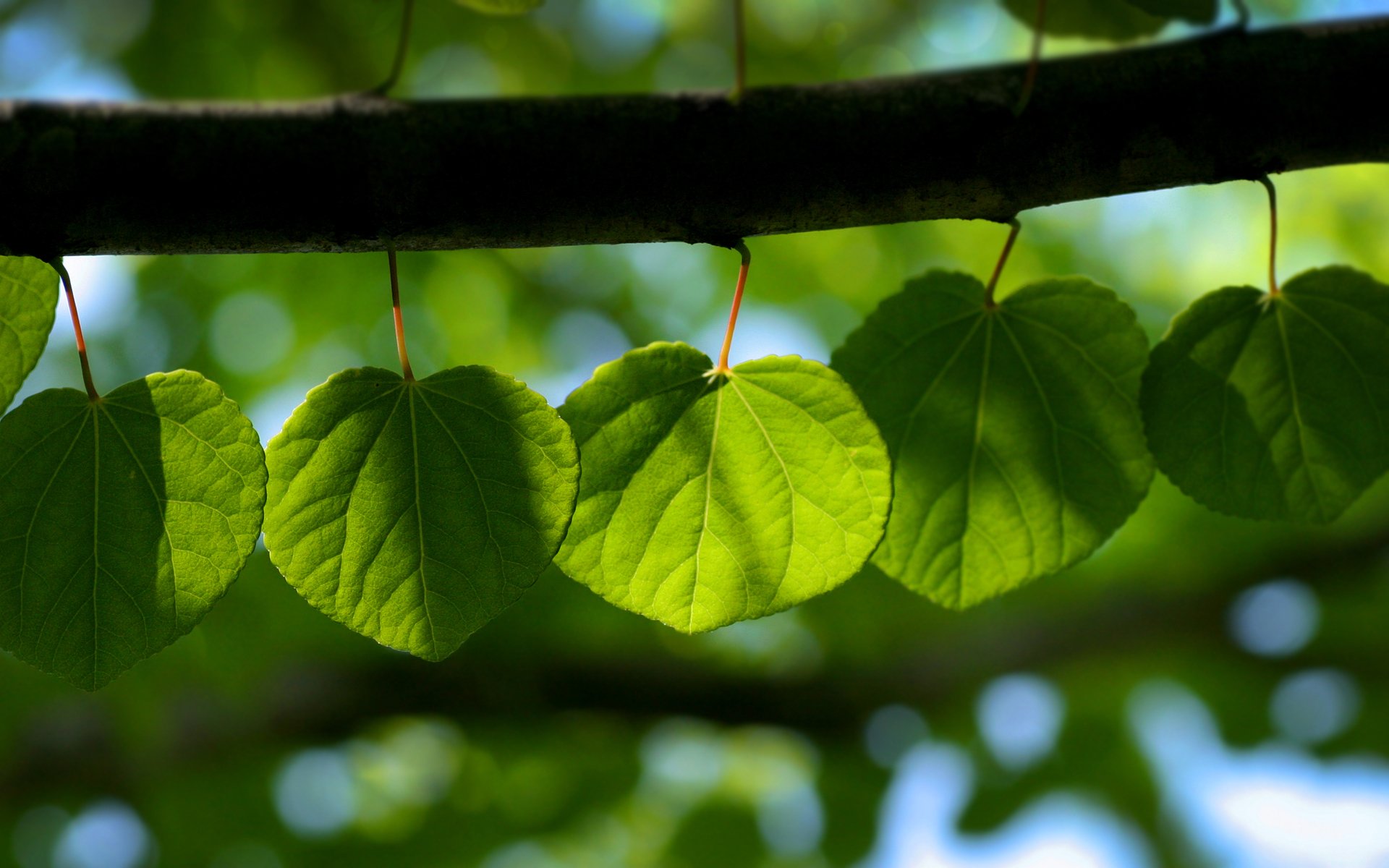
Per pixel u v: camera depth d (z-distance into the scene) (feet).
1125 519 2.96
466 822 6.87
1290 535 6.81
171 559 2.80
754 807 7.14
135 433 2.80
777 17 6.49
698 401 2.85
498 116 2.81
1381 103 2.86
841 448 2.85
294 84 6.28
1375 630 7.16
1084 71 2.85
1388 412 2.93
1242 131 2.85
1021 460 2.96
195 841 6.56
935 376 2.95
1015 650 6.79
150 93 6.11
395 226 2.80
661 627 6.42
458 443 2.82
